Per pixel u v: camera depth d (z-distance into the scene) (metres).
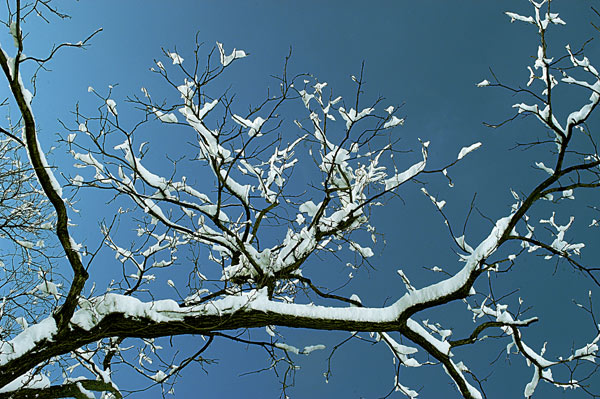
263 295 5.21
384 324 5.13
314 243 6.09
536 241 5.13
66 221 4.33
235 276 6.35
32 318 5.42
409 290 5.32
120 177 5.93
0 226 5.37
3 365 4.12
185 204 5.84
